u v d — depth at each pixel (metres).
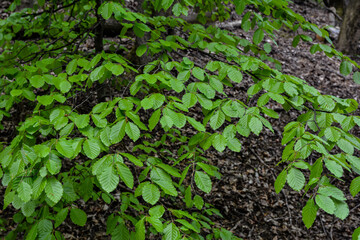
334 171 1.17
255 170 4.82
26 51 2.51
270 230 4.13
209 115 1.58
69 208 1.66
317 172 1.24
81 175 2.16
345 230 4.35
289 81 1.62
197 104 5.52
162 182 1.35
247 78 6.32
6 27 2.86
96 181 1.99
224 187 4.51
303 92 1.74
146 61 4.68
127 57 5.31
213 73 5.36
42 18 2.82
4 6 6.66
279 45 8.10
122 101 1.43
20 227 1.92
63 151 1.24
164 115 1.37
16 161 1.27
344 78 7.27
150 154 4.27
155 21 2.27
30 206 1.42
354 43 8.36
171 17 2.34
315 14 10.56
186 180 4.27
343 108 1.61
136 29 1.86
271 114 1.47
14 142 1.40
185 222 1.35
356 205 4.67
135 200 2.28
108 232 1.83
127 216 1.96
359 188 1.18
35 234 1.45
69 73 1.66
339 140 1.34
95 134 1.39
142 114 4.69
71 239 3.36
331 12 10.64
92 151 1.28
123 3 2.54
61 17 3.03
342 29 8.45
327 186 1.19
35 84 1.51
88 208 3.69
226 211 4.22
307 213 1.17
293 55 7.78
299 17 1.89
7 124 4.07
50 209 2.35
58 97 1.48
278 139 5.35
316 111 1.65
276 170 4.88
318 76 7.15
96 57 1.65
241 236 3.96
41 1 2.45
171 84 1.50
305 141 1.34
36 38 5.69
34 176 1.27
